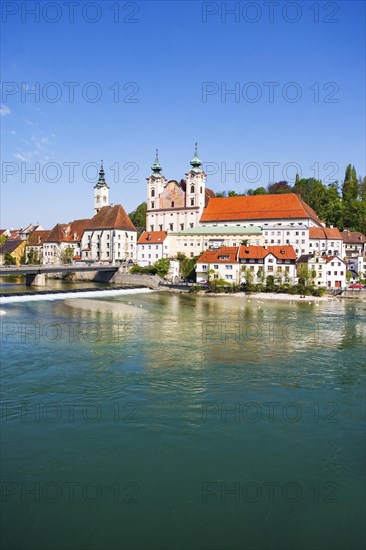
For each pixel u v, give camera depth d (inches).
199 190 6127.0
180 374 1481.3
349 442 1008.2
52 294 3636.8
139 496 797.9
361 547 685.9
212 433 1041.5
